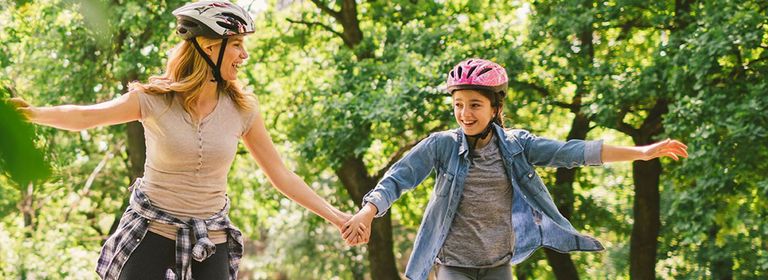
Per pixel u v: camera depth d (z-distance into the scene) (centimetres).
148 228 291
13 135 58
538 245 361
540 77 1202
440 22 1283
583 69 1127
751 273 1334
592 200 1343
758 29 970
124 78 1147
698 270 1391
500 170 362
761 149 996
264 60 1448
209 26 287
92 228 1633
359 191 1341
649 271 1255
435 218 365
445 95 1155
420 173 368
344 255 2069
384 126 1224
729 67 1038
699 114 989
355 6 1334
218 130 296
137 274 288
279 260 2086
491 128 366
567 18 1130
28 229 1232
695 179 1077
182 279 288
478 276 363
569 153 357
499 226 362
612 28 1183
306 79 1470
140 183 296
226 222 303
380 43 1312
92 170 1522
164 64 1160
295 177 330
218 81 293
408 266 367
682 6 1134
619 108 1095
